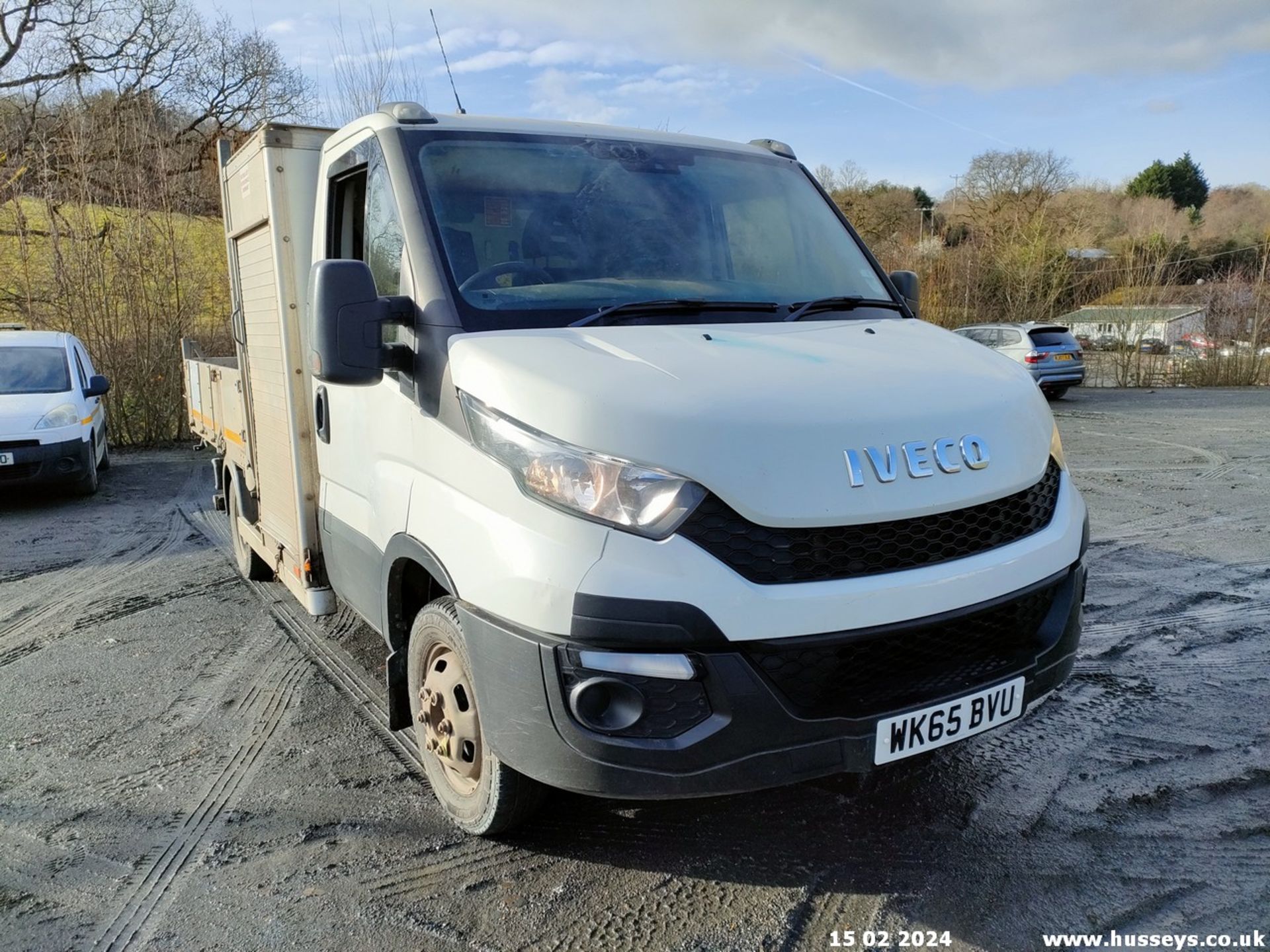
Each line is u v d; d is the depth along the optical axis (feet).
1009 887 9.16
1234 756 11.80
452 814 10.41
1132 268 93.86
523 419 8.14
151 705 14.57
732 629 7.37
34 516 31.07
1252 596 18.47
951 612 8.00
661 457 7.55
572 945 8.52
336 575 12.97
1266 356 79.97
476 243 10.18
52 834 10.77
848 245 12.99
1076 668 14.84
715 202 11.98
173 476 39.27
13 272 50.65
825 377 8.52
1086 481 32.40
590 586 7.46
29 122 67.31
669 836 10.21
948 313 103.30
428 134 10.99
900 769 11.59
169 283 50.11
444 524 8.98
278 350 13.97
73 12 69.67
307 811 11.12
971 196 141.28
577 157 11.57
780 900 9.07
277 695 14.87
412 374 9.76
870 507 7.70
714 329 9.80
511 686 8.03
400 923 8.90
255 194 14.29
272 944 8.66
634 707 7.54
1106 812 10.50
